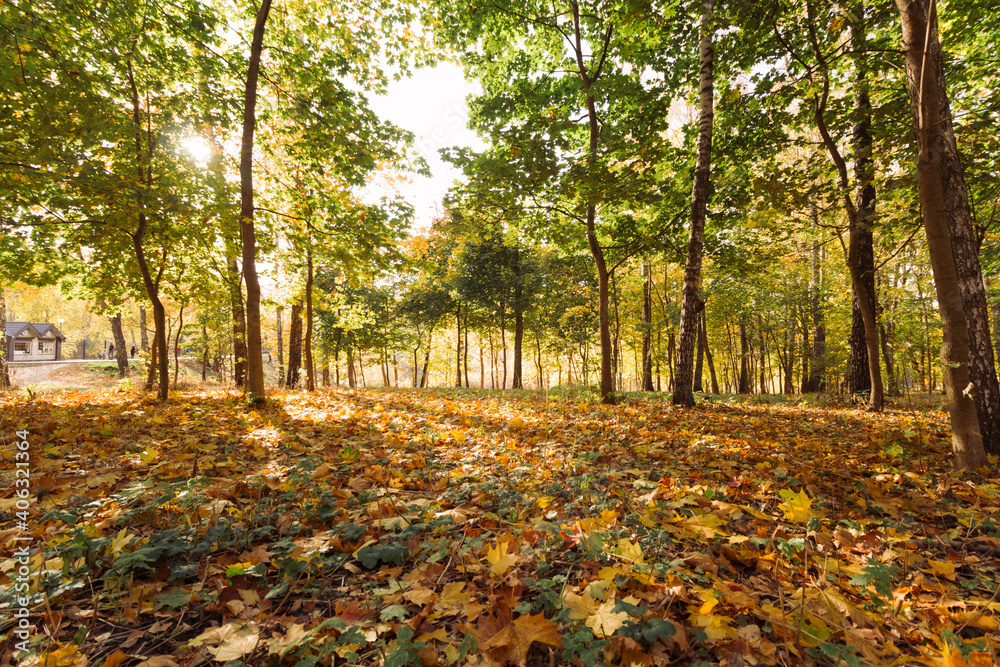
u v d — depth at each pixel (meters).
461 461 4.66
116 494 2.93
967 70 8.73
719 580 2.18
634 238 12.08
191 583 2.18
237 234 9.92
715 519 2.77
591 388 13.24
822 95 8.56
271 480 3.46
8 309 52.75
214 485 3.42
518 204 10.66
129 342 66.94
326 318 26.22
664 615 1.89
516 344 26.95
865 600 2.12
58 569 1.99
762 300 21.05
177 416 6.75
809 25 8.00
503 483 3.78
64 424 5.71
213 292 13.02
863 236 10.41
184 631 1.84
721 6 8.01
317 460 4.11
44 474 3.44
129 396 11.14
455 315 31.20
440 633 1.77
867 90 8.96
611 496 3.51
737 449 5.14
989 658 1.62
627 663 1.63
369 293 28.33
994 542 2.76
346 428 6.30
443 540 2.56
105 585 1.99
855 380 11.13
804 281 20.75
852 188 8.43
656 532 2.52
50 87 6.64
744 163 10.61
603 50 10.36
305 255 12.95
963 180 5.04
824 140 8.83
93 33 7.76
